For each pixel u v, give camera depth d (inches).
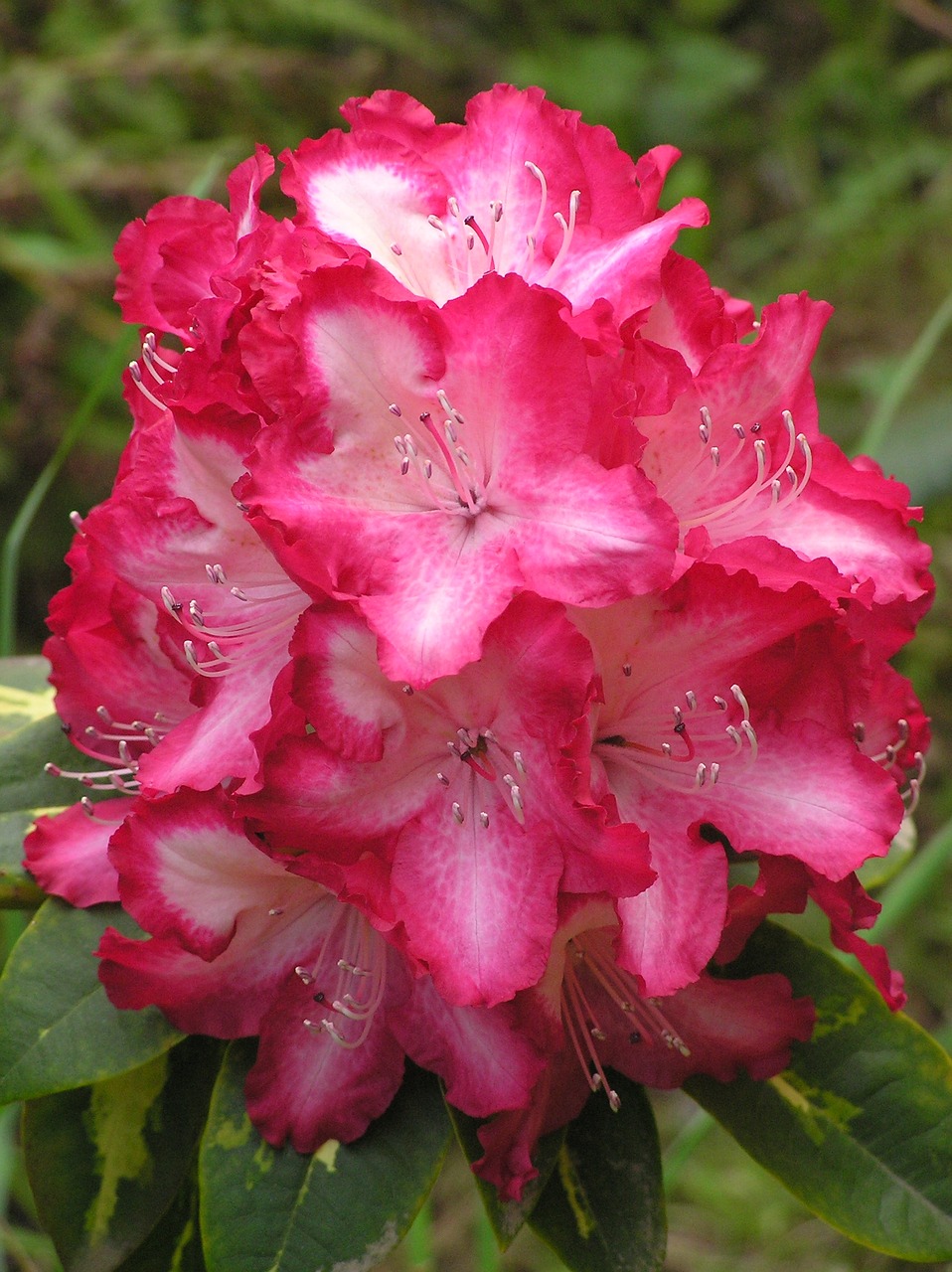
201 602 12.7
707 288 12.8
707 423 12.4
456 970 11.2
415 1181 12.5
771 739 12.2
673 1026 12.9
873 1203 13.1
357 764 11.4
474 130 13.3
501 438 11.6
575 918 11.6
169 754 12.4
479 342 11.5
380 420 11.7
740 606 11.7
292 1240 12.3
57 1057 12.9
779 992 12.7
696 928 11.6
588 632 11.8
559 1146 12.9
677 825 12.1
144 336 13.8
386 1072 12.5
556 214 12.6
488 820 11.6
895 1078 13.3
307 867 11.5
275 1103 12.5
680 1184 27.1
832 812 11.9
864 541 13.1
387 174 13.0
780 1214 26.5
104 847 13.5
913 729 13.7
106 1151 13.8
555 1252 13.0
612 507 11.1
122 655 13.8
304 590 11.6
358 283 11.5
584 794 11.1
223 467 12.2
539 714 11.2
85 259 29.4
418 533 11.6
